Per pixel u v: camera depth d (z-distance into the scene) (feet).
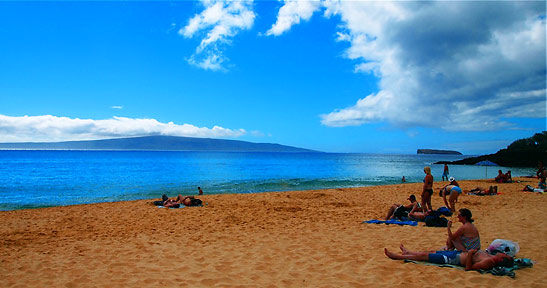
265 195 56.13
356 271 16.81
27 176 110.42
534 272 15.90
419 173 141.49
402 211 31.91
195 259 19.71
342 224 30.27
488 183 77.20
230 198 52.01
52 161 243.40
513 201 44.01
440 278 15.42
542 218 30.99
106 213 38.81
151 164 205.26
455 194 35.35
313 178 106.22
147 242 24.35
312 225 30.04
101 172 131.13
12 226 31.78
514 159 219.61
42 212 40.06
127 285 15.48
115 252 21.63
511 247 17.21
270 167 183.42
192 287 15.07
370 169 173.58
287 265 18.22
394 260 18.51
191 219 34.17
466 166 223.10
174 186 80.18
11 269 18.30
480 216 32.78
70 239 25.93
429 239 23.86
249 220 33.14
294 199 50.52
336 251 20.81
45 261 19.80
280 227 29.35
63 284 15.80
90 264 19.03
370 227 28.58
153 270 17.72
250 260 19.31
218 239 25.02
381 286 14.66
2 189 74.59
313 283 15.31
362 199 50.19
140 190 72.33
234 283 15.51
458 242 17.98
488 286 14.34
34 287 15.48
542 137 247.70
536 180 84.94
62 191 70.74
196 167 174.70
